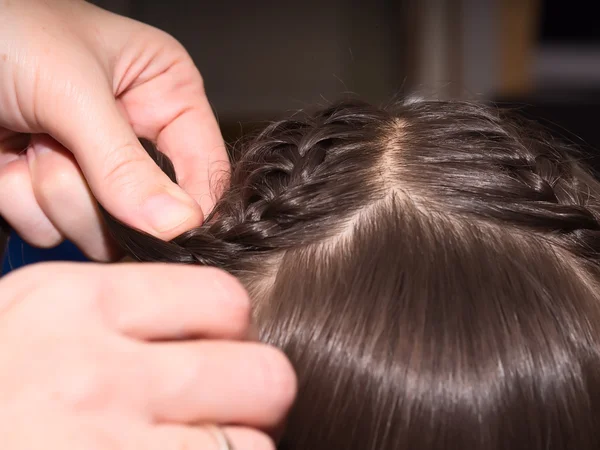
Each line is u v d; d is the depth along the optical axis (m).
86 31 0.57
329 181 0.45
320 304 0.40
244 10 2.12
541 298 0.40
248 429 0.30
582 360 0.40
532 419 0.38
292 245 0.44
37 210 0.58
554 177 0.50
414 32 1.92
